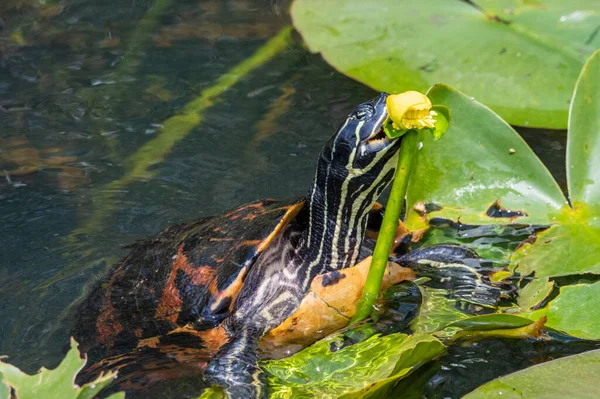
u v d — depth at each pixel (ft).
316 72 40.68
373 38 37.55
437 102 28.30
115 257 28.58
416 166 29.01
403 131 19.08
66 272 27.71
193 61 41.75
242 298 24.02
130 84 39.96
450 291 24.86
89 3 47.37
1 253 28.86
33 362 22.75
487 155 28.14
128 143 35.73
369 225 27.25
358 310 22.91
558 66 33.68
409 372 20.98
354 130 22.65
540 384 18.38
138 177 33.63
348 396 18.85
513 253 26.08
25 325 24.71
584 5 35.91
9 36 43.93
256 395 20.62
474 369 21.13
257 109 37.83
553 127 31.53
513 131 27.71
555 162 32.50
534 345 21.77
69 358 17.78
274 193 32.19
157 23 45.70
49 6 47.03
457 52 35.35
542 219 26.61
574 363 19.01
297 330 23.73
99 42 43.57
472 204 28.04
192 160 34.60
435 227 28.19
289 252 25.62
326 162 23.97
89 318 24.66
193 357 22.97
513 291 24.32
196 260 25.08
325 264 25.66
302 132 35.99
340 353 21.99
